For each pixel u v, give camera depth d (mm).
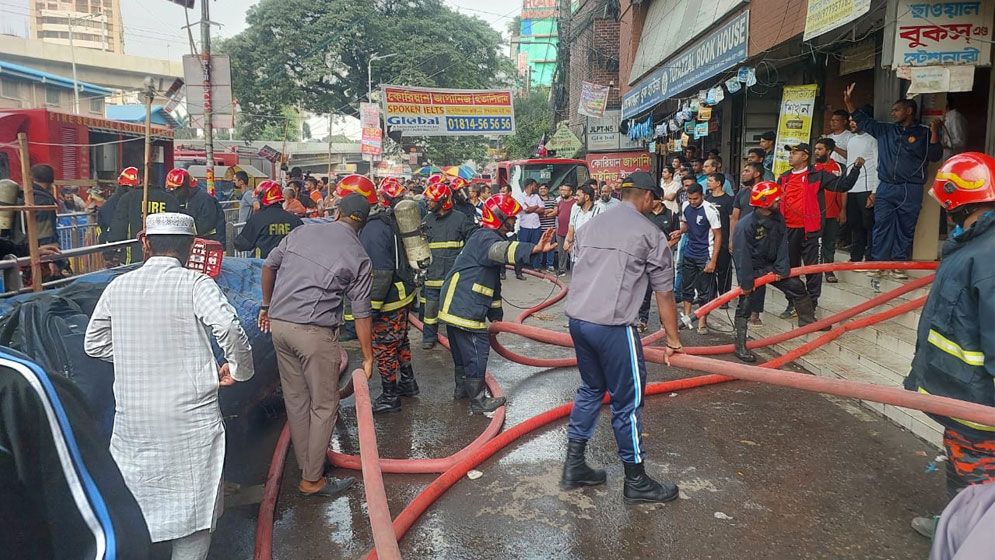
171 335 2807
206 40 12570
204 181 19750
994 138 7730
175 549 2861
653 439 4945
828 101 10859
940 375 3219
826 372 6133
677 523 3771
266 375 5035
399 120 21531
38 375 2176
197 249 3807
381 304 5492
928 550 3465
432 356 7438
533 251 5090
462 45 42156
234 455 4906
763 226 6531
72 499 2168
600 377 4098
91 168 15562
